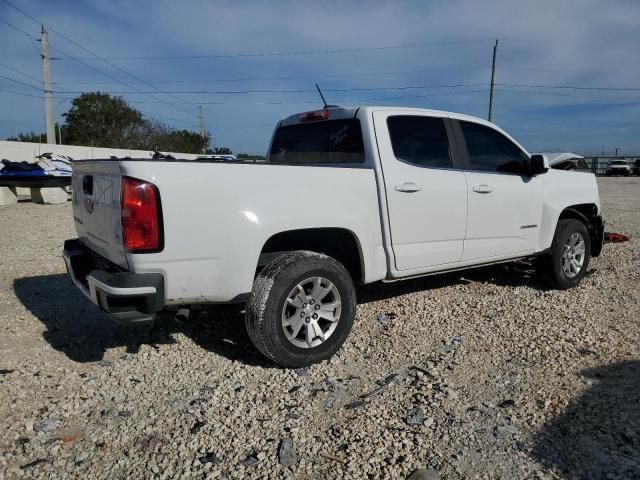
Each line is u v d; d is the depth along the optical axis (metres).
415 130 4.51
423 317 4.76
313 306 3.67
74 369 3.71
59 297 5.50
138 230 3.07
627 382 3.37
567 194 5.69
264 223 3.45
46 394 3.34
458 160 4.75
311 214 3.67
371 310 4.97
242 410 3.12
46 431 2.91
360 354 3.95
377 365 3.75
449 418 2.99
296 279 3.51
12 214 13.55
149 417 3.06
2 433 2.89
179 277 3.21
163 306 3.25
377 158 4.17
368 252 4.08
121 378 3.57
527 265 6.68
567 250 5.65
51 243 8.86
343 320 3.79
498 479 2.46
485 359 3.82
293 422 2.98
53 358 3.90
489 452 2.67
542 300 5.25
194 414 3.08
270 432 2.88
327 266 3.65
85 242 4.08
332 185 3.84
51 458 2.67
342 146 4.47
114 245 3.32
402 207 4.24
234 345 4.15
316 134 4.79
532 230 5.30
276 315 3.46
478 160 4.94
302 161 4.95
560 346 4.02
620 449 2.65
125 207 3.08
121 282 3.08
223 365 3.78
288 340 3.55
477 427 2.90
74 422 3.02
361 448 2.72
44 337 4.33
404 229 4.28
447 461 2.60
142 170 3.08
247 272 3.42
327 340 3.74
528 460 2.59
